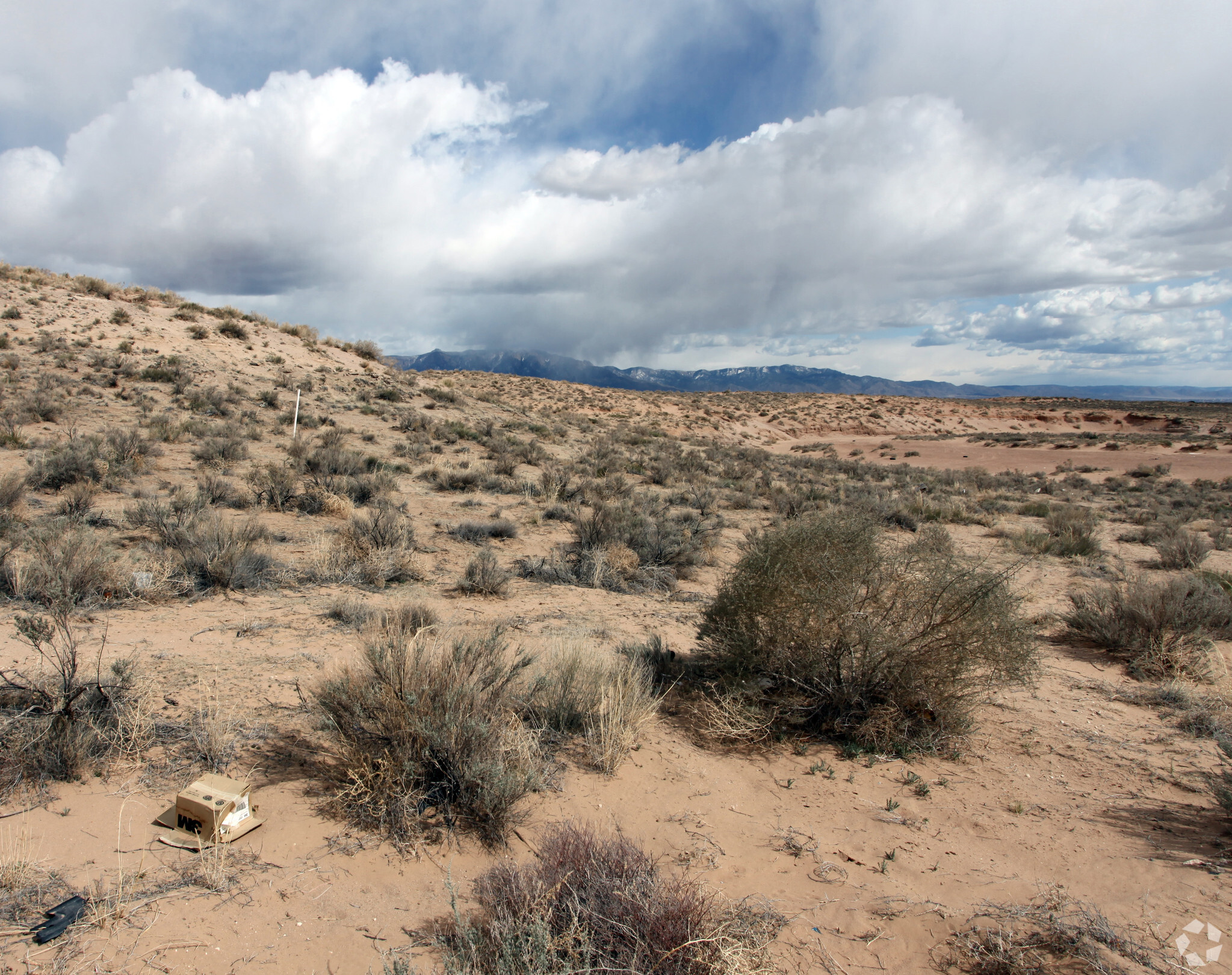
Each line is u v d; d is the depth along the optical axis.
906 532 19.08
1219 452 56.03
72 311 31.59
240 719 4.99
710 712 6.08
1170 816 4.63
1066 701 7.11
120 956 2.80
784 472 34.91
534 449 28.80
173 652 6.29
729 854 3.97
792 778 5.07
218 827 3.60
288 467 17.88
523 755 4.53
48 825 3.63
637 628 8.67
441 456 24.72
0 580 7.86
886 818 4.50
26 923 2.92
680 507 20.39
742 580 6.17
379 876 3.52
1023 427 89.12
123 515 11.66
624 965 2.81
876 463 48.28
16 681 4.99
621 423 56.38
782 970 2.98
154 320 34.09
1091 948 3.09
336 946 2.99
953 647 5.43
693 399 94.19
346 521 13.63
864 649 5.60
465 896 3.40
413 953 2.97
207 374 29.34
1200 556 15.16
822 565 5.64
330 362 38.31
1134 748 5.90
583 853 3.38
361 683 4.60
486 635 6.40
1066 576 14.06
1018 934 3.24
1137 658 8.38
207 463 17.64
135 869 3.36
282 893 3.30
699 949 2.88
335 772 4.41
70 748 4.09
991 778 5.20
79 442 16.62
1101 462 50.84
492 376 88.88
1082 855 4.07
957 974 3.02
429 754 4.18
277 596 8.74
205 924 3.04
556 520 16.30
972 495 30.22
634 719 5.55
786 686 6.07
